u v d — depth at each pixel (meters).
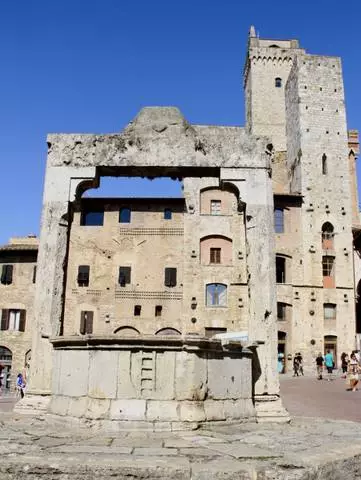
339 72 58.34
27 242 58.50
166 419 12.30
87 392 12.95
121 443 10.48
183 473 8.25
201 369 13.01
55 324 16.45
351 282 53.22
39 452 9.38
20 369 51.41
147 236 53.56
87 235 53.50
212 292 51.59
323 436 11.70
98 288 52.28
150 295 52.09
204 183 53.81
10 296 53.16
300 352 50.97
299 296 52.38
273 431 12.47
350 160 65.62
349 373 32.59
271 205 17.59
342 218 54.53
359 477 9.60
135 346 12.77
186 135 17.88
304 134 56.12
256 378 15.77
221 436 11.53
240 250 52.25
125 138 17.81
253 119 77.44
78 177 17.55
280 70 79.19
